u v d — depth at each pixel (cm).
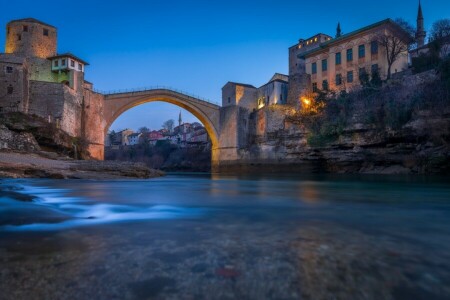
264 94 6216
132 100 5219
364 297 232
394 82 3647
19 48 4750
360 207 786
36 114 3659
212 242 390
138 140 13025
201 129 10594
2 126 2964
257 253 340
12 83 3506
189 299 226
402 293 239
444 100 2820
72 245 372
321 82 5247
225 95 6544
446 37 3756
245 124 6009
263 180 2814
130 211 688
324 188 1636
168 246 368
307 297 230
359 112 3794
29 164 2034
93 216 610
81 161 2711
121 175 2386
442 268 296
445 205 845
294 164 4812
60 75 4541
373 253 346
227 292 238
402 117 3206
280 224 526
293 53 6762
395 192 1359
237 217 606
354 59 4738
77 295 233
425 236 438
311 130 4491
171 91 5644
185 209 727
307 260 316
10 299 226
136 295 232
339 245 379
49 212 649
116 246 368
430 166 3066
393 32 4478
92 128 4650
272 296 232
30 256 325
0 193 977
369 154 3722
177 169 9081
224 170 5956
